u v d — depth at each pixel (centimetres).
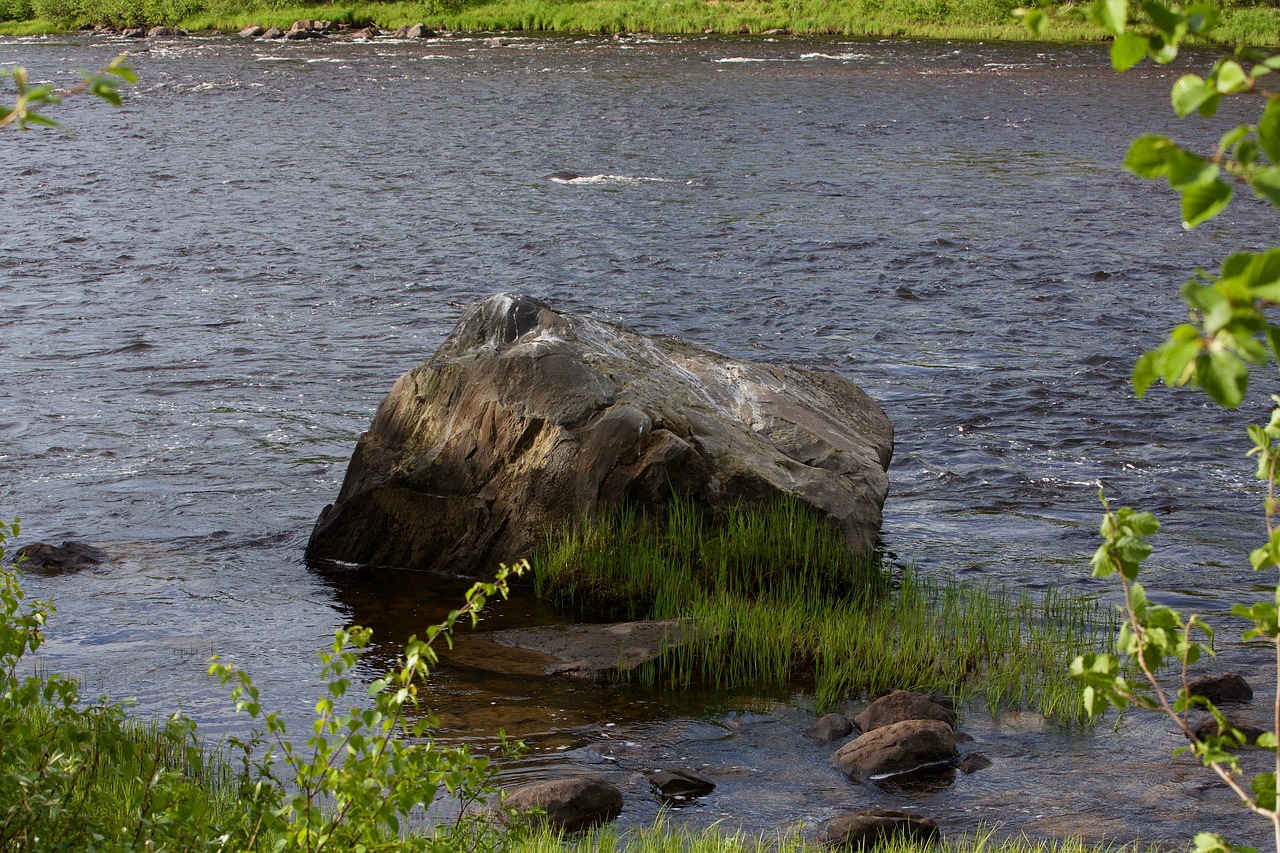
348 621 1140
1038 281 2698
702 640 1056
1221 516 1452
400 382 1385
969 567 1305
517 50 8144
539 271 2816
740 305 2528
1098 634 1101
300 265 2875
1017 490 1559
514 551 1258
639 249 3023
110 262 2895
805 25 8900
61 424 1777
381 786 515
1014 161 4250
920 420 1842
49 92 379
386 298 2588
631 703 962
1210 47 7338
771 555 1228
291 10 10038
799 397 1472
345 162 4347
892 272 2791
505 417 1301
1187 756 868
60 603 1162
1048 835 754
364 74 6981
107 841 544
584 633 1087
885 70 6838
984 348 2222
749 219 3362
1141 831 758
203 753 844
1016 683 991
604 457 1254
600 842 715
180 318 2420
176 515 1444
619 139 4778
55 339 2259
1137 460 1659
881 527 1429
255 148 4672
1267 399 1923
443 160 4369
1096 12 315
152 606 1165
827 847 733
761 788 824
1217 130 4712
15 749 530
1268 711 935
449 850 539
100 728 597
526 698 968
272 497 1513
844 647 1047
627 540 1231
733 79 6519
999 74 6644
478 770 559
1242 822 768
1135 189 3741
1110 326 2356
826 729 905
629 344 1446
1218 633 1111
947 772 845
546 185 3891
